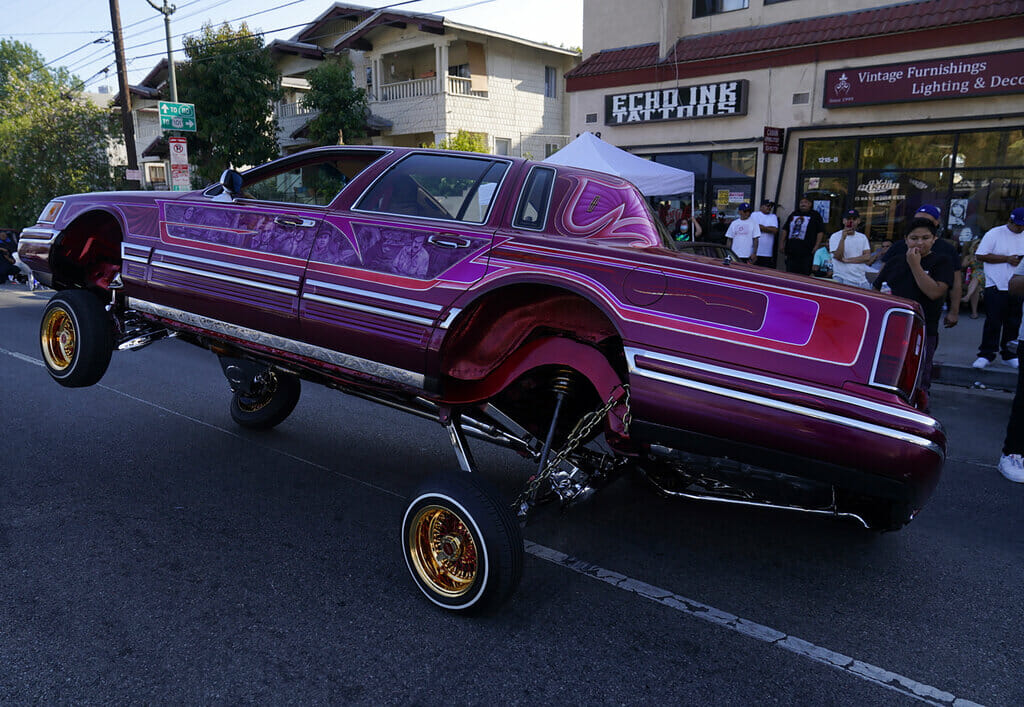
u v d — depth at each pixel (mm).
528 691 2600
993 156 10703
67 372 4559
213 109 23219
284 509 4152
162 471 4656
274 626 2967
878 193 11789
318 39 26859
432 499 3074
